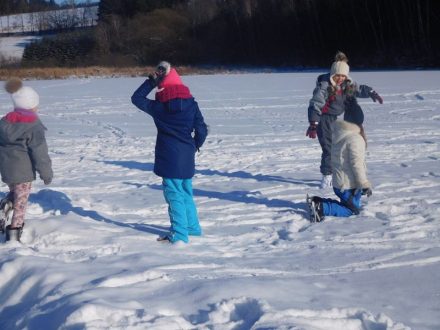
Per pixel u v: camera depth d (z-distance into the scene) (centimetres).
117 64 7119
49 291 430
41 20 10725
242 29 7156
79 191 834
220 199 773
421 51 5550
